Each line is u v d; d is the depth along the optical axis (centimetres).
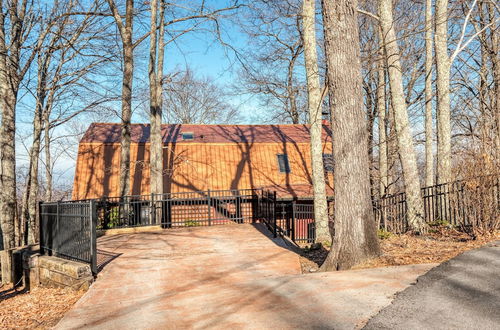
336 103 687
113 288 665
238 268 760
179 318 479
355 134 673
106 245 1063
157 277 722
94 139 2031
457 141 1881
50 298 701
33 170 1859
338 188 675
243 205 1906
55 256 862
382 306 415
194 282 674
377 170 2028
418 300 413
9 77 1398
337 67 684
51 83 1986
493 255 551
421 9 1756
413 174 1028
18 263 924
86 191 1822
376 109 2189
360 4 1659
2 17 1391
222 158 2067
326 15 700
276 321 418
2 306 697
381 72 1931
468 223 869
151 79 1623
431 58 1581
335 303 445
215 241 1077
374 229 670
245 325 420
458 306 385
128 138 1554
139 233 1276
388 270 567
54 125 2122
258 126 2498
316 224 1067
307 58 1104
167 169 1873
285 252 898
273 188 1920
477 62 1998
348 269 643
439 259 610
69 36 1925
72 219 793
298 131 2434
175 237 1164
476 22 1705
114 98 2092
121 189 1509
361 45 2050
